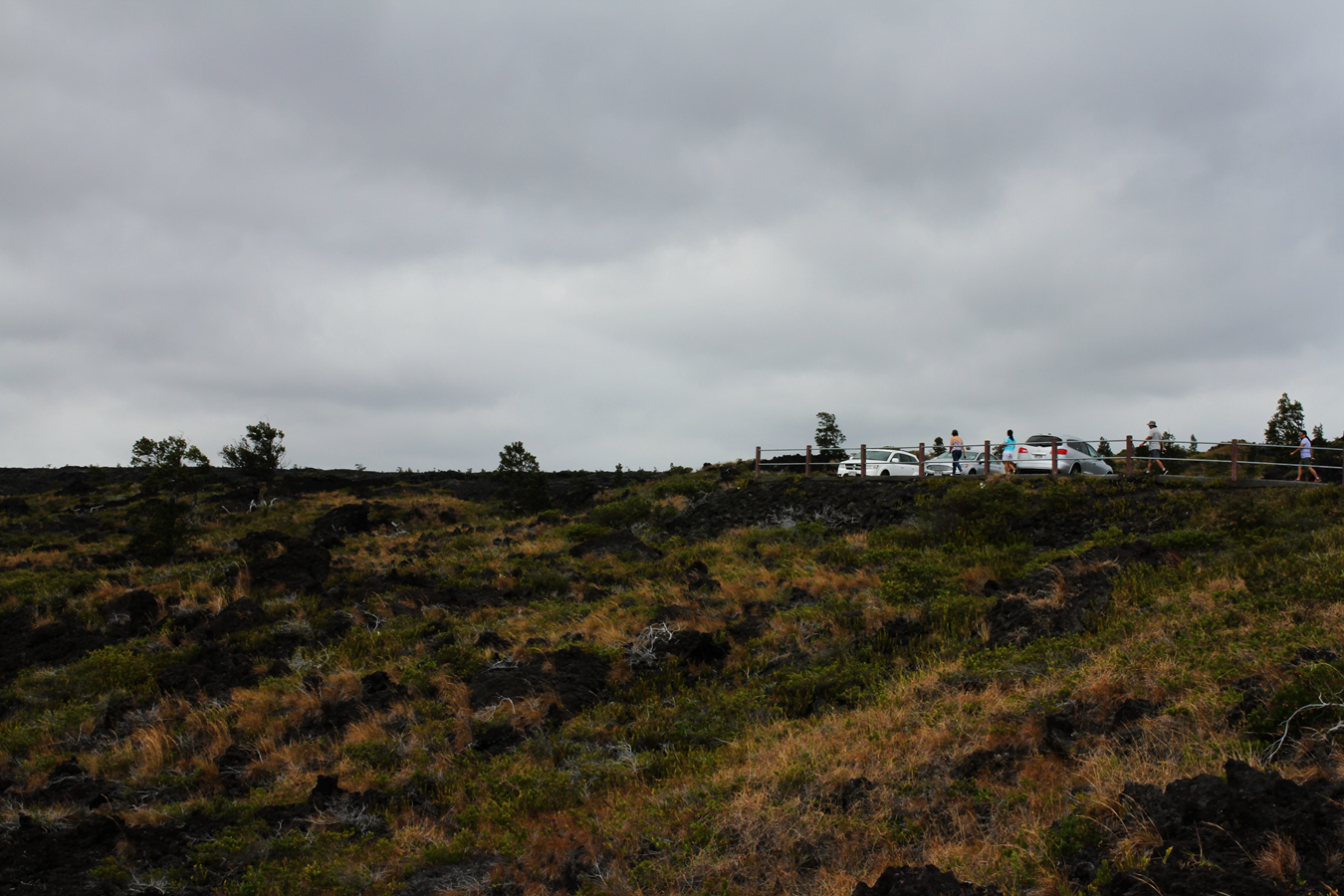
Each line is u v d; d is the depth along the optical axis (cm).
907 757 927
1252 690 851
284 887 840
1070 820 666
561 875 809
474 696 1389
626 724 1274
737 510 2891
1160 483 2188
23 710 1434
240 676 1549
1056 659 1159
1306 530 1572
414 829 963
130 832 945
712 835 820
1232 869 532
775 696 1288
